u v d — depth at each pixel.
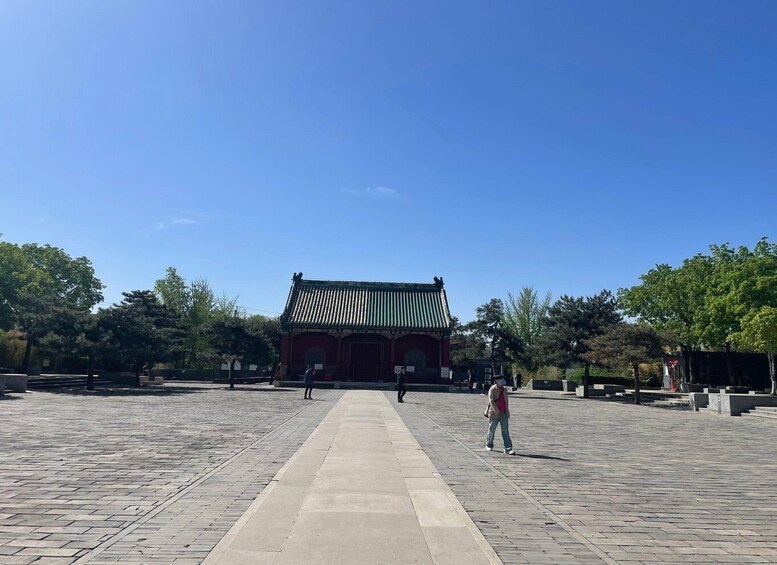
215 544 6.41
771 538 7.31
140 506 8.03
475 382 62.47
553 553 6.48
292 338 55.00
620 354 39.09
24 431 16.06
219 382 54.91
